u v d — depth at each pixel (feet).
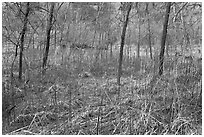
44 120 15.85
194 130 14.42
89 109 17.15
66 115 16.58
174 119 15.12
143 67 20.99
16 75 22.68
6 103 16.72
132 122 14.89
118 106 16.89
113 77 25.21
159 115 15.71
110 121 15.43
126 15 23.36
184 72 18.13
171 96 16.75
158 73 18.26
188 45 19.19
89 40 27.45
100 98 18.90
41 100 18.06
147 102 16.87
